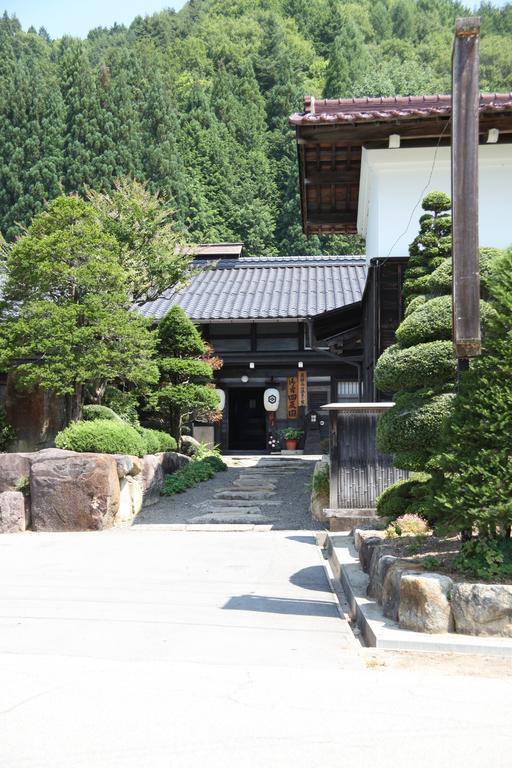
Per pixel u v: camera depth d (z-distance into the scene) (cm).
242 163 4394
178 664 455
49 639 520
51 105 3922
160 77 4694
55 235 1261
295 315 1920
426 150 1223
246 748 323
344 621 579
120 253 1595
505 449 520
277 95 5181
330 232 1784
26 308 1247
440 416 689
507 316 543
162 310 2038
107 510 1124
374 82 4931
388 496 816
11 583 724
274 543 972
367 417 1026
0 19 6812
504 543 531
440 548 617
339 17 6900
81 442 1198
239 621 574
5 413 1476
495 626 486
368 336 1412
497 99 1131
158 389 1588
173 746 326
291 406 2047
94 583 723
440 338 729
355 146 1261
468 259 556
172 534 1071
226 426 2077
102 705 377
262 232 4072
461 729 345
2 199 3753
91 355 1236
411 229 1250
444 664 448
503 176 1219
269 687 405
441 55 6538
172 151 4047
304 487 1405
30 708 373
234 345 2045
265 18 6969
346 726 348
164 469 1450
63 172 3806
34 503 1136
